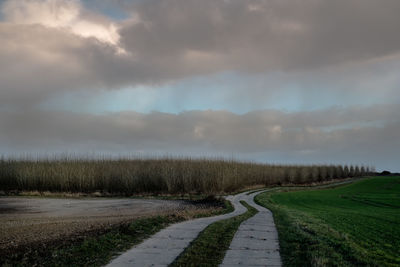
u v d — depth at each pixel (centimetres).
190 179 4947
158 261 1016
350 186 8975
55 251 1153
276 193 5822
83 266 988
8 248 1272
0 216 2786
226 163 6062
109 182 5094
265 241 1362
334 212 3125
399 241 1645
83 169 5222
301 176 9244
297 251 1167
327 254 1137
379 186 8662
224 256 1094
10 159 5931
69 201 4088
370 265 1059
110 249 1184
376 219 2539
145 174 5112
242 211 2956
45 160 5941
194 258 1050
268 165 8500
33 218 2598
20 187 5181
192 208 3344
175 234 1468
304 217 2370
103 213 2967
